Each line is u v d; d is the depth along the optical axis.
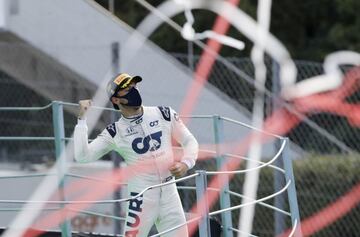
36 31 35.97
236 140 34.19
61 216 24.53
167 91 35.22
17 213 30.58
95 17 36.22
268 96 33.12
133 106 21.47
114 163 29.83
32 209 23.98
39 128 37.44
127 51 35.66
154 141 21.66
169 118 21.89
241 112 34.91
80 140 21.41
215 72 36.56
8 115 37.66
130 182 21.80
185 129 22.08
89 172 31.48
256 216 32.62
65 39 36.22
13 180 31.59
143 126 21.66
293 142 34.84
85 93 35.81
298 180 33.06
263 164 24.19
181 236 21.95
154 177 21.66
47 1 36.12
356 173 32.81
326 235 32.94
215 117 24.38
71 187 31.23
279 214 30.66
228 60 36.41
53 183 31.58
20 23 35.81
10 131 37.97
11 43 36.34
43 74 36.09
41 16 36.03
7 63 36.03
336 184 32.88
